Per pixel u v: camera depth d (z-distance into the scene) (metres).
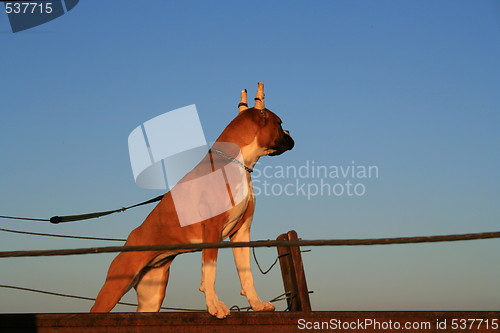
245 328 6.48
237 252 8.00
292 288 8.91
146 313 6.34
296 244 5.39
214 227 7.71
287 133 8.39
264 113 8.25
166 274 8.28
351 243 5.40
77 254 5.33
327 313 6.45
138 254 7.95
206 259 7.32
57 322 6.16
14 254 5.30
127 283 7.93
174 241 7.92
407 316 6.41
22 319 6.13
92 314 6.22
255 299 7.80
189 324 6.43
